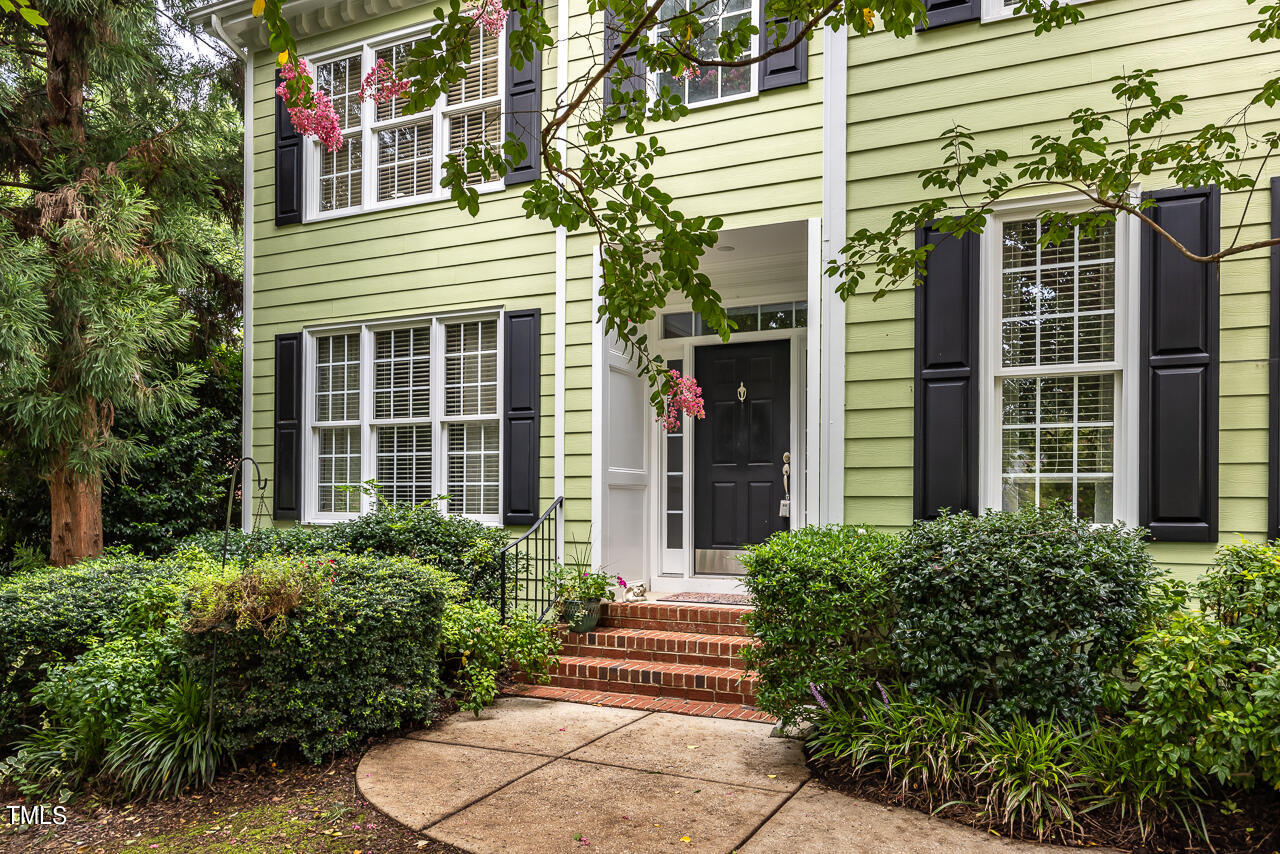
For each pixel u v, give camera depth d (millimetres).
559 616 5957
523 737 4492
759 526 6875
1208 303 4566
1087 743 3529
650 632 5914
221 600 4035
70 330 7148
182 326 8062
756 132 5859
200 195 8992
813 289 5555
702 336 7078
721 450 7039
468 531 6453
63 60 8164
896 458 5270
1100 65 4891
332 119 5312
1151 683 3189
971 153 5180
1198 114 4656
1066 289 4980
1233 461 4508
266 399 7988
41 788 4160
